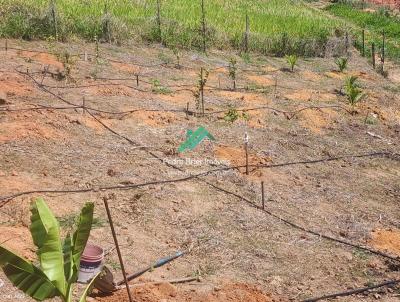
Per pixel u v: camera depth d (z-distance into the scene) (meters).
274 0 29.45
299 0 33.00
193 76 14.45
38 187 7.21
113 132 9.53
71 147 8.65
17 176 7.41
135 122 10.27
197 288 5.77
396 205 8.62
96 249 5.36
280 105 12.92
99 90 11.88
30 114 9.60
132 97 11.84
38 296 4.16
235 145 9.96
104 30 16.72
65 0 19.09
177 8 21.50
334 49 19.84
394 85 17.14
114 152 8.74
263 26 21.06
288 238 7.07
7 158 7.88
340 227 7.57
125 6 19.89
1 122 9.14
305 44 19.30
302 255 6.74
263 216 7.52
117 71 13.79
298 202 8.13
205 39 17.83
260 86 14.39
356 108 13.59
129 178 7.89
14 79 11.59
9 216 6.49
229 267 6.28
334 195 8.59
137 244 6.41
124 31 16.91
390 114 13.73
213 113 11.48
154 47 17.05
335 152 10.53
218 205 7.62
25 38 15.52
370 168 10.06
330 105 13.47
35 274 4.15
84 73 13.05
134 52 16.05
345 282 6.29
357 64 19.20
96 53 14.76
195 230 6.90
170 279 5.84
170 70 14.73
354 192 8.86
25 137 8.64
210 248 6.58
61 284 4.23
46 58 13.80
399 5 36.09
